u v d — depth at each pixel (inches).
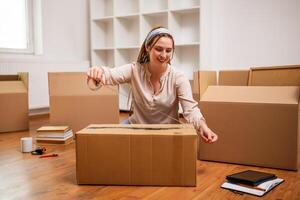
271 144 64.1
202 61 139.9
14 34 147.0
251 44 140.9
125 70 62.5
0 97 105.7
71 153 79.0
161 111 64.5
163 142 52.3
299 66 73.5
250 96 66.9
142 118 66.4
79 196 50.2
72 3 167.9
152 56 58.7
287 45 132.9
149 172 52.9
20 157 75.1
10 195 51.4
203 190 51.9
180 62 157.8
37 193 52.1
